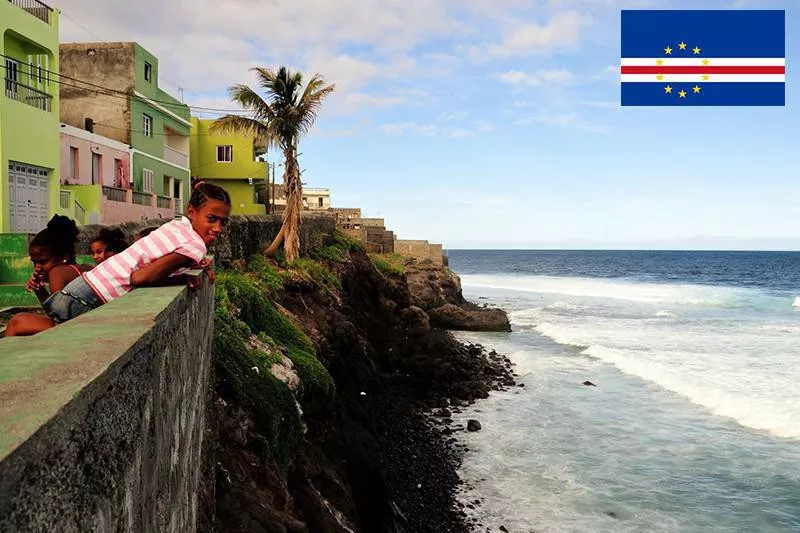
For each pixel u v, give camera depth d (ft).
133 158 91.30
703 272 354.54
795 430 51.70
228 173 134.00
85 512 5.11
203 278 16.49
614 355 82.74
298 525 23.41
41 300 14.71
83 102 93.45
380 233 147.43
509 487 42.57
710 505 39.40
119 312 8.82
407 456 48.14
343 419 42.75
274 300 53.57
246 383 29.30
